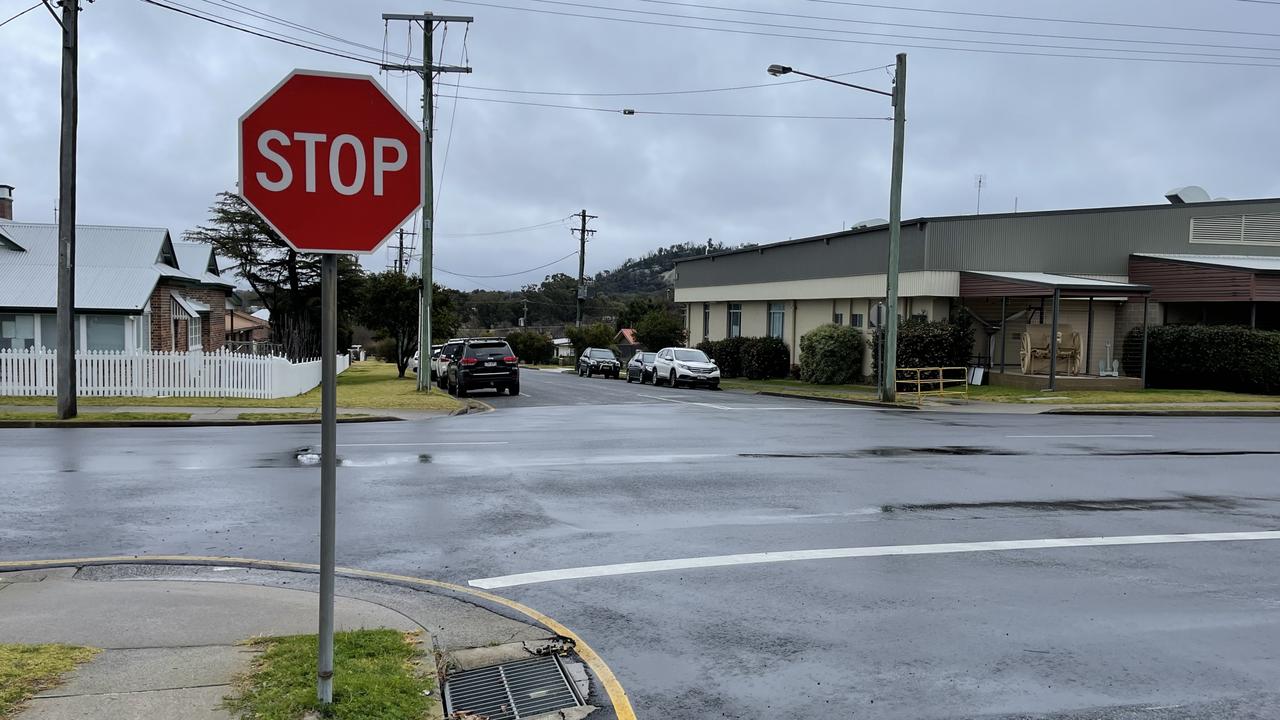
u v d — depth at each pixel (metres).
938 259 30.03
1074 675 4.92
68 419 17.17
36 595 5.87
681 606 6.05
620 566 6.96
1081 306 30.62
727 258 44.88
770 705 4.52
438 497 9.50
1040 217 30.64
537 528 8.14
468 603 6.07
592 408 22.89
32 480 10.25
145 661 4.61
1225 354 27.27
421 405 22.27
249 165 3.82
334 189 3.89
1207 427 18.27
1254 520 8.84
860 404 24.86
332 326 3.94
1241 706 4.54
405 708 4.17
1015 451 13.74
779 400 26.64
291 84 3.85
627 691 4.69
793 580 6.64
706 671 4.96
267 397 22.48
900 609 6.01
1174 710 4.48
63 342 17.23
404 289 37.97
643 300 87.06
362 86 3.92
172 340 31.92
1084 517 8.88
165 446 13.58
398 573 6.73
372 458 12.36
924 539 7.89
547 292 128.12
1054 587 6.54
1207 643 5.43
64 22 16.92
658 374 36.78
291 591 6.09
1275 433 17.03
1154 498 9.92
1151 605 6.15
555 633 5.50
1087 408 22.41
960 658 5.16
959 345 29.53
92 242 29.28
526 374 52.25
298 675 4.41
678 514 8.78
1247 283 27.05
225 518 8.36
